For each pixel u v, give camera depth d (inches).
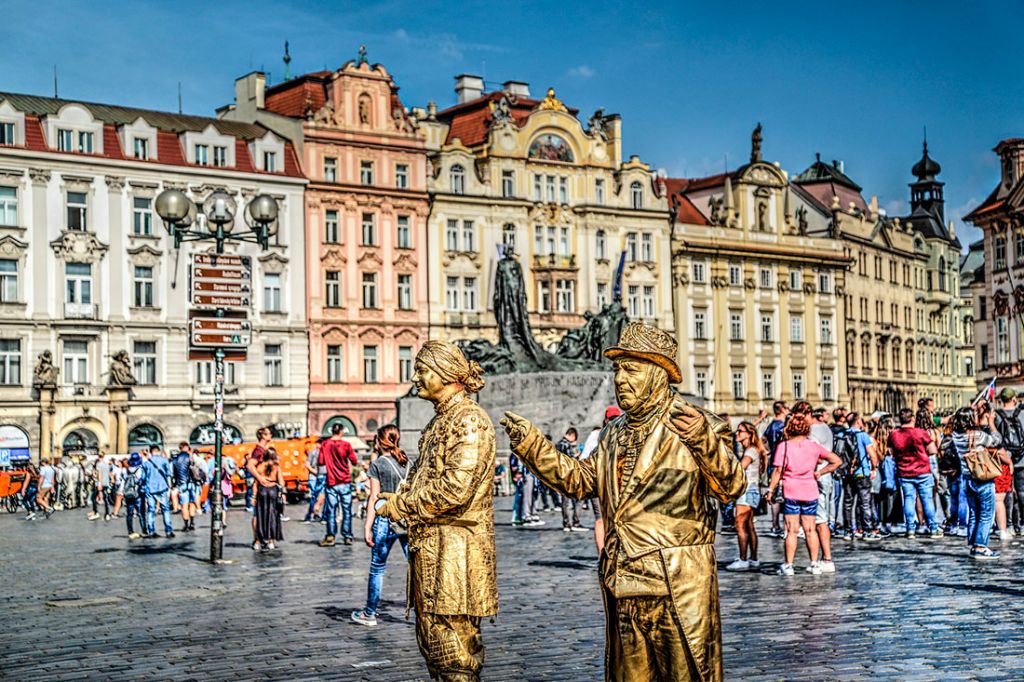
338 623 552.4
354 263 2910.9
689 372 3398.1
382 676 433.4
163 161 2689.5
